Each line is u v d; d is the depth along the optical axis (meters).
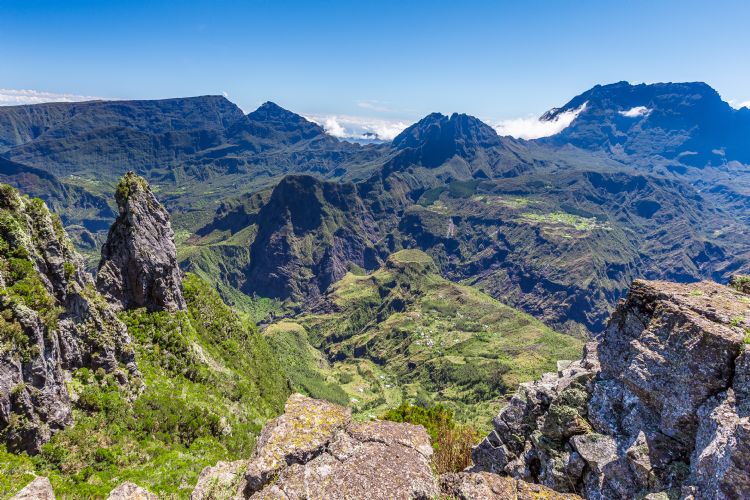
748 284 25.95
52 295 58.81
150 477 53.88
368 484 17.25
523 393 28.38
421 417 56.81
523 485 18.59
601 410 23.75
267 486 17.84
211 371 93.38
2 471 43.88
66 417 54.47
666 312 22.50
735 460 15.80
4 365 48.12
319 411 21.56
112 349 67.06
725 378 19.22
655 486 19.48
